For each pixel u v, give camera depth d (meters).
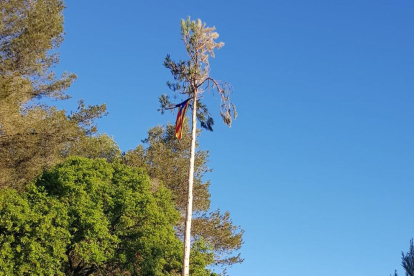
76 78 36.28
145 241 35.88
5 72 32.66
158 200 39.72
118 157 52.06
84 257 32.62
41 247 30.78
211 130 30.20
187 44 29.91
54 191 34.94
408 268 32.81
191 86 29.88
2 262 29.62
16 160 34.47
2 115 31.55
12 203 31.45
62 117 35.56
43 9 33.88
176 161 53.28
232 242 53.78
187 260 27.69
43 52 34.06
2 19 32.66
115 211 36.06
